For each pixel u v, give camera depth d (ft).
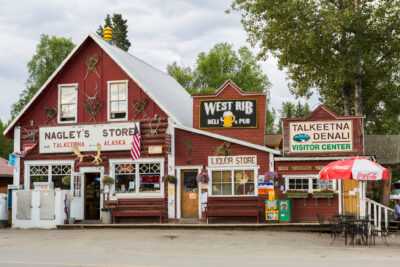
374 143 79.20
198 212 73.46
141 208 74.84
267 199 70.18
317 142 69.82
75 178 76.95
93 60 79.87
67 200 74.18
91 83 79.66
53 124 80.07
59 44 157.69
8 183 106.63
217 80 152.25
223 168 72.64
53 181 79.61
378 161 75.36
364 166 52.29
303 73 91.97
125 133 76.28
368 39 82.48
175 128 75.20
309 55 84.28
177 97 94.17
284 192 69.41
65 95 80.69
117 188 76.69
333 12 80.84
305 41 80.18
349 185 68.49
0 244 55.83
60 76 81.10
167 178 73.26
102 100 78.79
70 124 79.20
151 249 49.75
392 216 70.44
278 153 70.23
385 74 89.35
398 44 81.82
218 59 155.12
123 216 75.05
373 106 99.30
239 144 72.43
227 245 52.06
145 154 75.97
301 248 49.49
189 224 67.97
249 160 71.82
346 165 53.16
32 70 155.84
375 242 54.24
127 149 75.92
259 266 37.11
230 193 72.18
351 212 66.23
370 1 83.35
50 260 41.70
